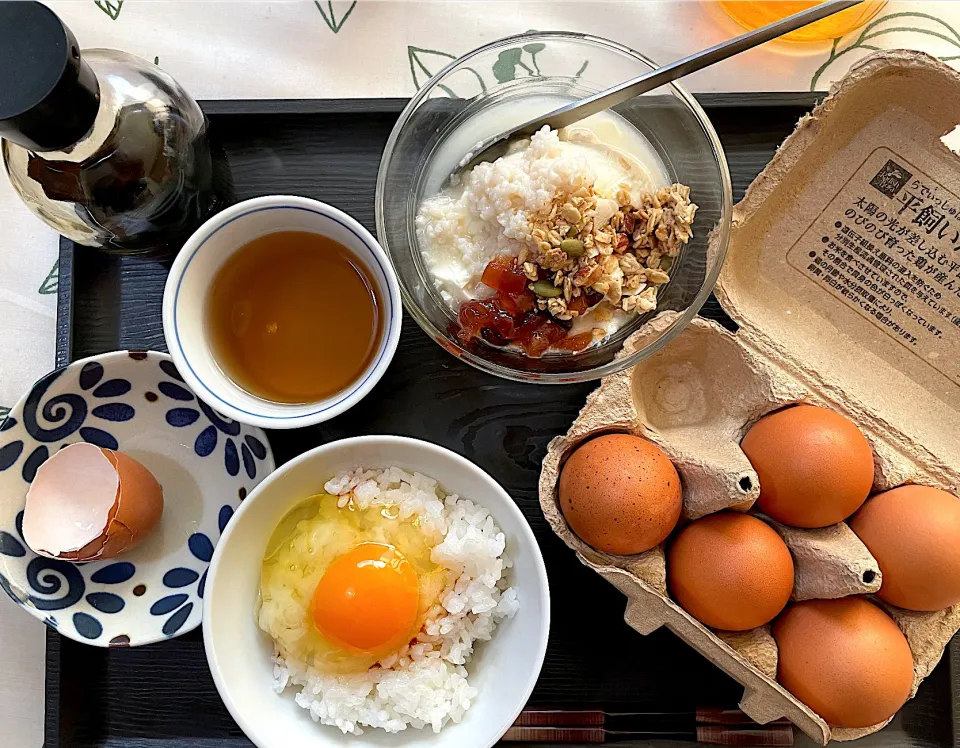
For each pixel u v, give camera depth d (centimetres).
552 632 31
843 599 28
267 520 28
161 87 28
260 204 28
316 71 34
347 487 29
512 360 31
